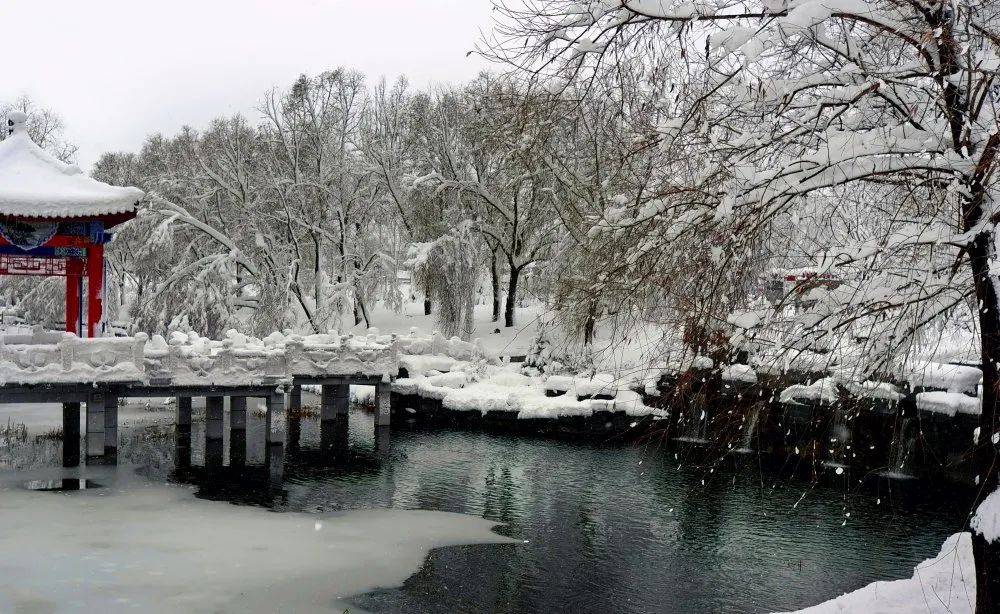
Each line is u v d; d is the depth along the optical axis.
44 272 22.77
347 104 48.97
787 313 8.69
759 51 6.96
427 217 45.41
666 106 9.24
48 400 20.80
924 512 18.75
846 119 8.43
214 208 47.84
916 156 7.73
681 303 8.45
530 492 20.78
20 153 23.45
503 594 13.76
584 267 11.98
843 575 14.83
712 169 8.25
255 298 47.34
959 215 7.79
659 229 8.62
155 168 56.03
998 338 7.45
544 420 28.77
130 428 27.42
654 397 27.39
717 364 8.87
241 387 23.67
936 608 9.21
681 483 21.69
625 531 17.52
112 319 60.91
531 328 43.50
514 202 41.97
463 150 41.72
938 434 20.03
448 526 17.64
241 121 50.59
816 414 11.98
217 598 12.94
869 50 8.36
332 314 45.78
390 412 30.81
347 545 16.02
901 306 7.65
